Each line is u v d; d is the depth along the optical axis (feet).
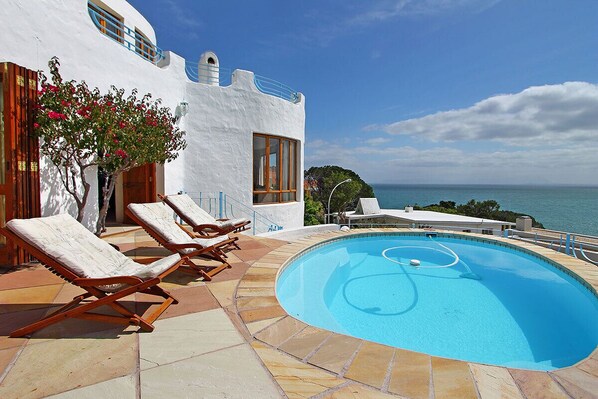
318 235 28.02
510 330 14.07
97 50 20.89
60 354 7.51
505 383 6.78
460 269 22.79
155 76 26.48
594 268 18.31
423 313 15.76
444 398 6.24
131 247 18.71
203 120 31.30
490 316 15.46
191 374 6.86
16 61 15.92
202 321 9.57
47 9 17.48
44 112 14.61
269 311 10.40
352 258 25.49
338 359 7.63
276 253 19.19
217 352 7.81
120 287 9.30
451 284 19.81
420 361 7.59
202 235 18.90
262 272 14.87
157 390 6.27
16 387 6.26
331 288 18.92
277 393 6.29
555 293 18.57
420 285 19.74
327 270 22.50
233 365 7.25
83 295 9.52
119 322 8.80
